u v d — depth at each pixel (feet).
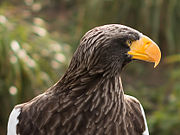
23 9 46.11
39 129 12.42
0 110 26.78
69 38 40.68
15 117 12.91
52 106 12.39
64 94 12.46
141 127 13.33
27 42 29.12
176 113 29.48
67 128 12.30
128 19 37.93
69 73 12.47
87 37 11.94
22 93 27.07
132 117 13.19
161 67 39.70
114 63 11.95
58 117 12.32
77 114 12.26
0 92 26.55
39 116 12.43
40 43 29.76
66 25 44.52
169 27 38.22
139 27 37.99
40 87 27.37
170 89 35.50
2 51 26.96
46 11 47.24
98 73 12.04
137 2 37.22
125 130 12.60
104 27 12.02
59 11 47.39
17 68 26.76
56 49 30.07
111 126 12.36
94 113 12.26
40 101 12.60
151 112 33.88
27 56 27.73
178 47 38.99
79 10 41.63
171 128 28.04
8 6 35.99
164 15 38.11
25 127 12.58
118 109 12.36
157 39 38.22
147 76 38.75
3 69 26.81
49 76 28.32
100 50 11.75
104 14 37.86
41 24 33.47
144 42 12.12
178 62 39.24
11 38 27.86
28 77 27.09
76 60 12.24
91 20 38.11
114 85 12.24
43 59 28.71
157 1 37.09
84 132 12.30
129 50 12.05
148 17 37.47
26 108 12.88
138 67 39.11
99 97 12.21
